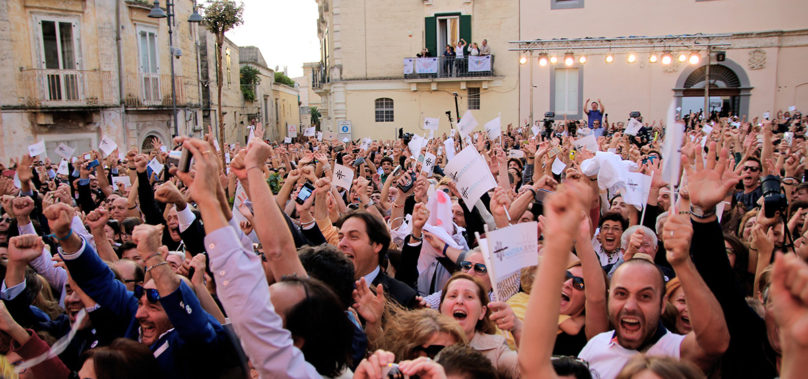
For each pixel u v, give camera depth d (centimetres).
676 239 279
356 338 330
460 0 2944
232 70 3528
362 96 3055
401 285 455
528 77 2947
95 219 480
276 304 270
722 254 302
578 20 2892
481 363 271
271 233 306
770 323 282
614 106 2912
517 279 439
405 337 325
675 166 282
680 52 2625
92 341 414
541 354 206
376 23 3011
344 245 443
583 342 395
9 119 2011
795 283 168
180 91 2534
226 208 295
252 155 312
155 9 2000
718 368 320
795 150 1042
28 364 324
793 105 2800
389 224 696
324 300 273
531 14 2917
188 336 309
